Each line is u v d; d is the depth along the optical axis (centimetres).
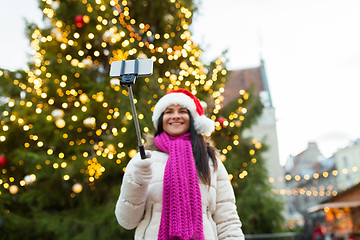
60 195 554
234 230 165
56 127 540
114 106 542
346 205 1233
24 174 580
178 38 633
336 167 3006
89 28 579
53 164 488
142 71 136
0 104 548
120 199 155
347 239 1341
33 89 560
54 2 596
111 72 139
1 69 577
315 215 1473
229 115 628
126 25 572
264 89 1800
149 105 524
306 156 3462
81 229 519
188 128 191
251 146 652
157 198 160
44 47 599
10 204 552
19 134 565
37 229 518
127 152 521
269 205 611
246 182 620
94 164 487
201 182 165
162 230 149
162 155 176
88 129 574
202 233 149
